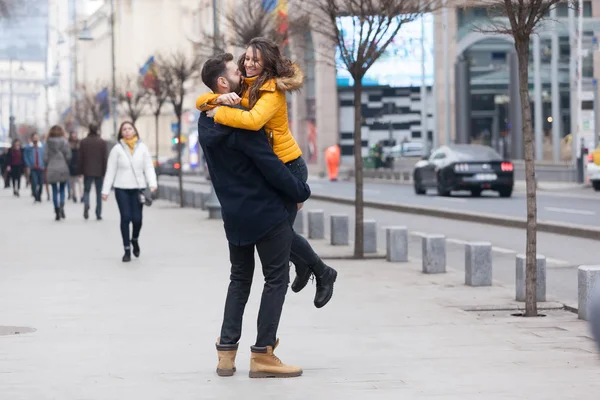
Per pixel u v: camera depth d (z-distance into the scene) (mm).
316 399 7574
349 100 89000
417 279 15656
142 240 23406
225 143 8305
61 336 10547
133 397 7730
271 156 8258
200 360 9203
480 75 80625
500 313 12164
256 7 33906
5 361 9195
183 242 22797
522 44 12188
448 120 69188
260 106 8164
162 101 48406
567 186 48625
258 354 8438
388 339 10203
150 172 18609
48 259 19156
